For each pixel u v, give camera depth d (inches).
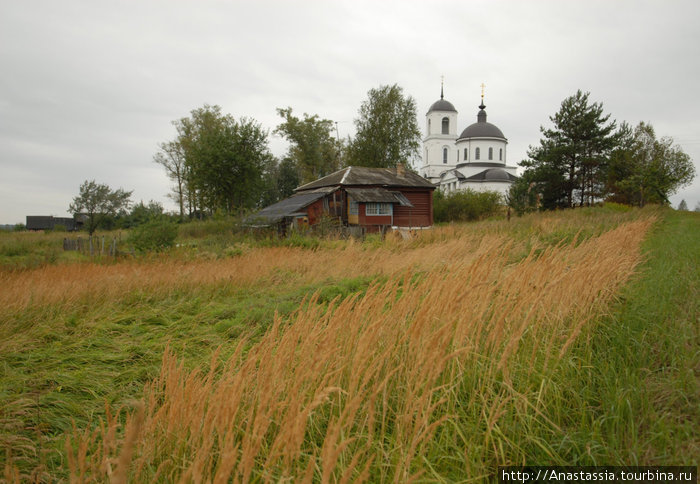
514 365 135.9
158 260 513.7
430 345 103.1
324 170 2210.9
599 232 572.4
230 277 374.3
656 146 1302.9
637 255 297.4
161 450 96.3
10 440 114.4
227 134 1470.2
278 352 117.3
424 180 1451.8
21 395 148.0
